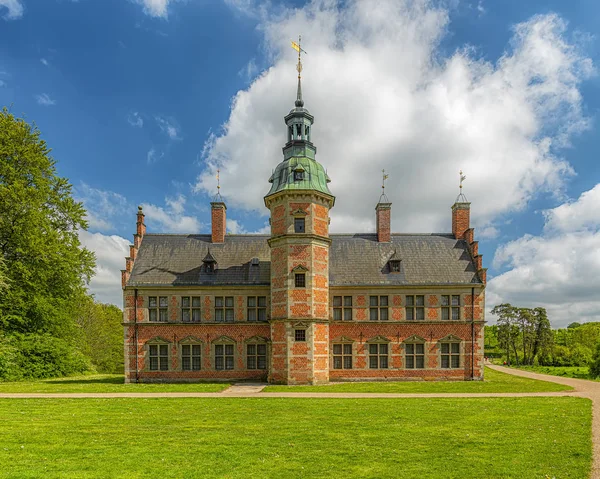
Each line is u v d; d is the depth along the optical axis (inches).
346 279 1401.3
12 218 1386.6
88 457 476.7
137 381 1333.7
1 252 1368.1
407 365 1364.4
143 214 1513.3
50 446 521.3
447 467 440.1
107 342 2534.5
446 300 1393.9
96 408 791.1
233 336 1364.4
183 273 1416.1
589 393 1021.2
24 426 633.6
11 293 1343.5
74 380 1386.6
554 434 576.4
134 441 545.0
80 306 1849.2
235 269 1432.1
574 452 490.9
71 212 1577.3
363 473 423.2
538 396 957.8
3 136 1395.2
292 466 443.2
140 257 1455.5
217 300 1387.8
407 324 1373.0
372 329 1373.0
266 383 1261.1
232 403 847.1
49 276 1470.2
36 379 1407.5
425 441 540.1
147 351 1350.9
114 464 451.8
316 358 1229.1
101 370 2522.1
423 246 1502.2
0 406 818.8
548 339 3034.0
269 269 1429.6
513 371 1919.3
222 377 1348.4
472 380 1349.7
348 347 1371.8
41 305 1419.8
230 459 466.6
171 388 1117.7
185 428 616.1
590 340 3678.6
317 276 1264.8
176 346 1357.0
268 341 1354.6
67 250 1493.6
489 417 692.7
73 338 1721.2
